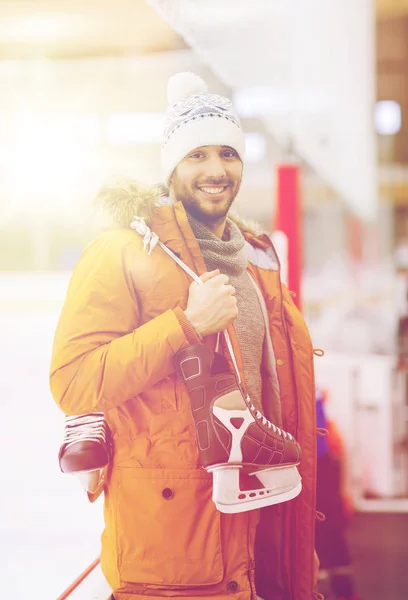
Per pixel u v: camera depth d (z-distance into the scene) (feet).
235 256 5.46
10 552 7.80
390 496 15.90
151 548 5.14
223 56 10.53
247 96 12.26
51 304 14.08
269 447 4.99
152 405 5.15
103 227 5.30
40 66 16.38
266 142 20.98
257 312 5.62
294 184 11.23
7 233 18.75
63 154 15.01
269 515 5.89
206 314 4.97
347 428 14.66
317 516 5.89
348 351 21.34
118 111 16.38
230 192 5.39
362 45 14.82
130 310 5.12
